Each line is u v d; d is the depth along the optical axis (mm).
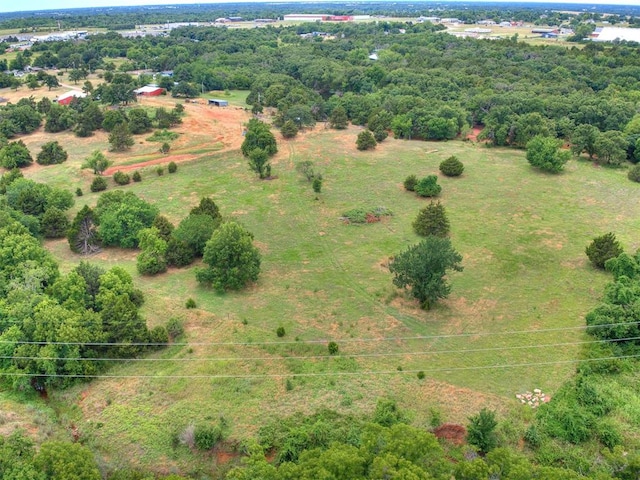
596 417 36000
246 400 37938
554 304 49656
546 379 39812
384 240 62812
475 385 39375
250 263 52094
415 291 48656
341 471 26672
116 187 80938
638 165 80375
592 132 88625
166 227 61500
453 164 81875
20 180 73625
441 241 47750
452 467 28703
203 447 34062
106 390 39312
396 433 28828
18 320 42094
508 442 34156
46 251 58094
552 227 65312
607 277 54031
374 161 89688
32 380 40656
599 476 28219
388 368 41281
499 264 56875
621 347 42875
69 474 28250
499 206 71438
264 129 92500
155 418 36562
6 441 31969
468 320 47500
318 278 54844
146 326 45125
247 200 74875
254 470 28453
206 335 45500
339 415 36219
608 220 67062
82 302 46062
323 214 70062
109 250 62938
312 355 42781
